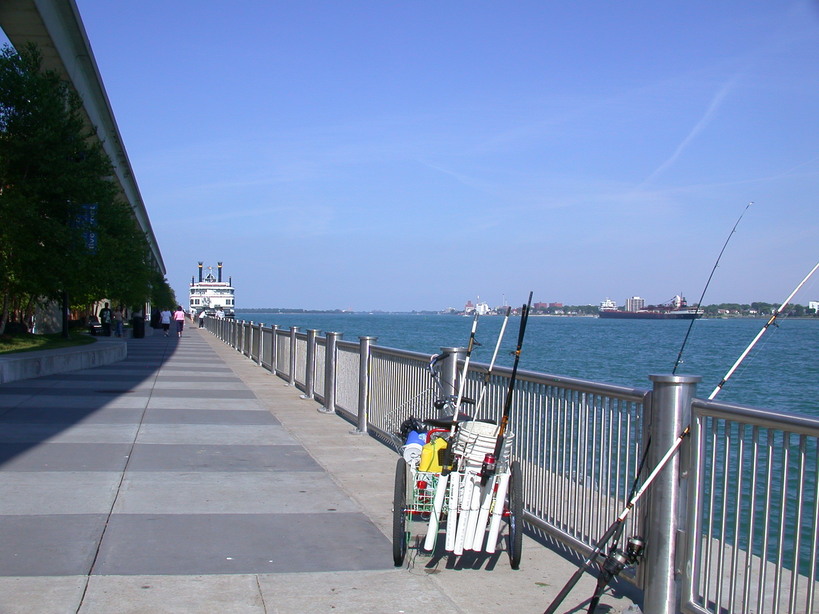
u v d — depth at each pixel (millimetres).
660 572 4914
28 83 22047
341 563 5914
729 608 4461
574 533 6066
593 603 4781
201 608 4945
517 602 5246
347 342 13383
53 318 38156
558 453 6348
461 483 5645
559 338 60062
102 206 25266
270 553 6082
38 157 21984
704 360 32125
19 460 9148
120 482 8219
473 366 7852
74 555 5859
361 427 11969
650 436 5102
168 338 48812
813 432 3934
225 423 12602
